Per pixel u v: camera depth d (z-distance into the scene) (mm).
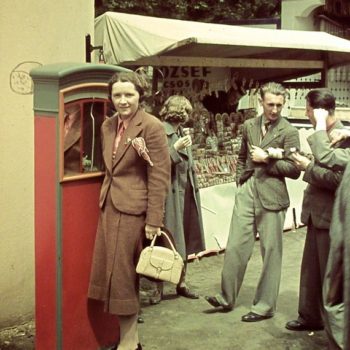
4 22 4090
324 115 3908
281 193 4461
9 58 4141
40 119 3496
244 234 4586
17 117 4215
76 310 3670
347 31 12695
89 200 3662
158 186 3578
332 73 10180
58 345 3602
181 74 6230
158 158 3582
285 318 4652
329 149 3801
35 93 3490
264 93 4398
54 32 4410
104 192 3645
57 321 3586
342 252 3023
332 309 3453
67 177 3500
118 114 3670
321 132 3848
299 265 5941
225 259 4656
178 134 4898
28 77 4254
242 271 4691
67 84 3434
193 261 6043
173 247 3707
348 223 2795
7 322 4340
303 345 4215
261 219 4504
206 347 4176
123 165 3584
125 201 3586
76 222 3598
